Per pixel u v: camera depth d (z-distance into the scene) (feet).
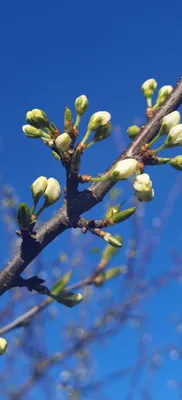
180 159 0.87
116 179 0.83
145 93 1.03
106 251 1.39
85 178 0.83
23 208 0.82
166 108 0.93
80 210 0.84
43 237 0.84
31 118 0.85
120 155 0.88
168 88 0.97
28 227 0.83
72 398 2.10
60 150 0.82
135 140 0.90
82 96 0.87
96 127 0.85
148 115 0.93
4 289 0.84
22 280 0.85
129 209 0.83
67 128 0.83
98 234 0.83
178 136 0.87
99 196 0.84
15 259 0.84
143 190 0.84
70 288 1.36
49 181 0.85
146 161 0.88
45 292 0.86
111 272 1.38
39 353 2.04
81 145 0.83
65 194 0.84
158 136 0.88
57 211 0.84
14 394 1.92
